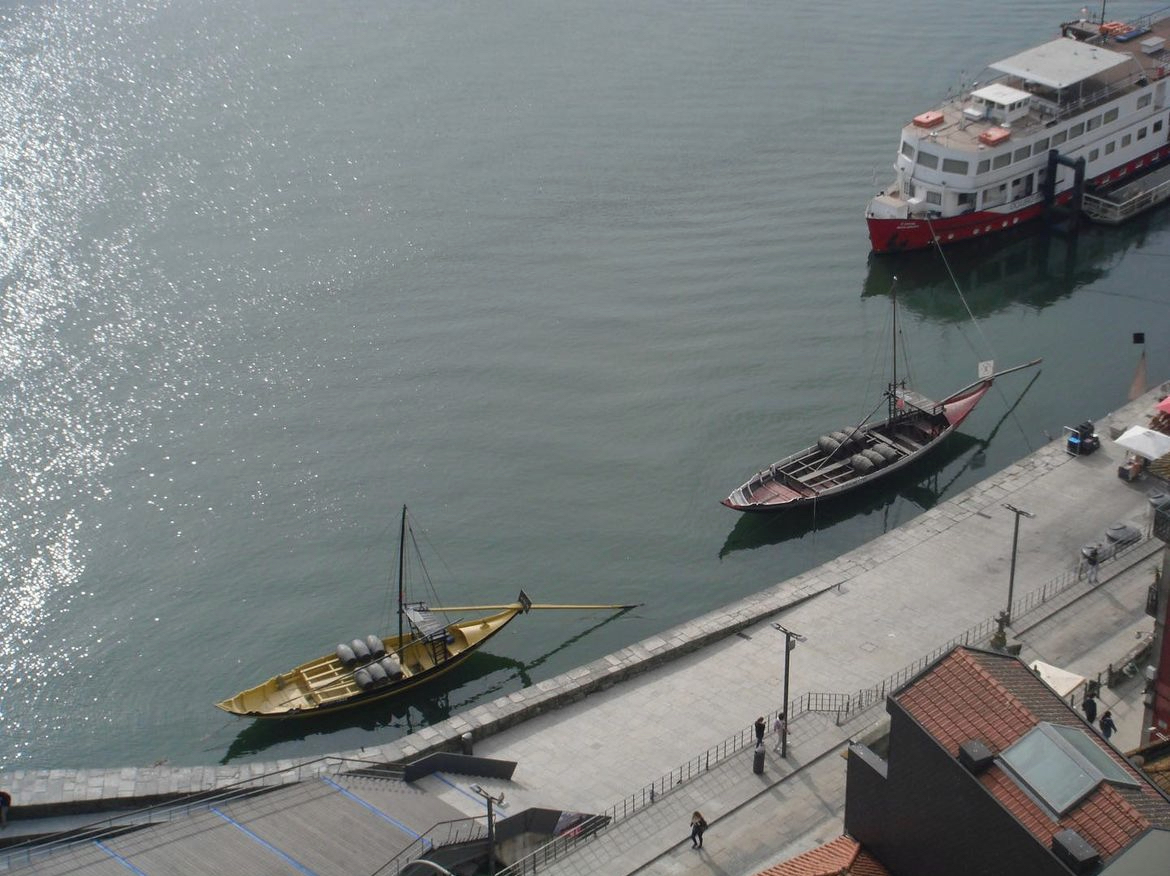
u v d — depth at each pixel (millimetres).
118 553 90438
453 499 95125
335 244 125188
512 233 126812
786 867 51000
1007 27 165750
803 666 75750
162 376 107500
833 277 120500
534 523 93188
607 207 130750
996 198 129250
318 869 54375
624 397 104938
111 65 162375
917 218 123625
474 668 82188
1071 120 130500
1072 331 115625
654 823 61188
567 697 73750
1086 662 72375
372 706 79438
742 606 81625
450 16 175250
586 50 164625
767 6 176125
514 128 146125
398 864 54875
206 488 96000
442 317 114375
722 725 71000
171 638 83938
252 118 148875
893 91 151000
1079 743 45438
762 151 140125
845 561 85500
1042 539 86125
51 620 85188
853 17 171875
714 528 92812
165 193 134250
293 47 166375
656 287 118500
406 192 133750
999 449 101250
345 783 63750
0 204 131875
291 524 92875
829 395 105312
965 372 109812
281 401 104750
